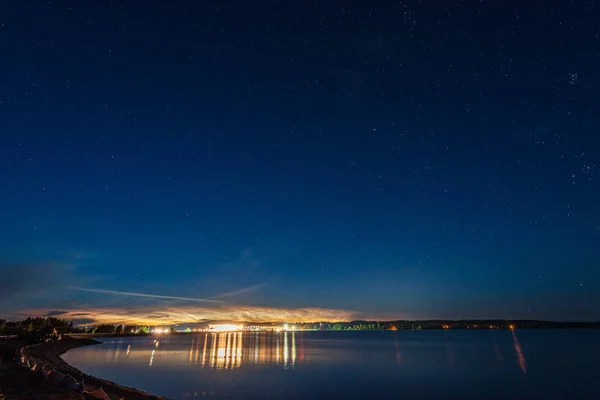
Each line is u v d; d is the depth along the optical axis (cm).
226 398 2967
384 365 5656
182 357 7112
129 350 9156
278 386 3572
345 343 15138
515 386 3666
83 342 11694
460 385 3722
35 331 7550
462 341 16162
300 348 10975
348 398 3059
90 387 2248
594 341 14575
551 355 7512
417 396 3173
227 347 11556
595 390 3444
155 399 2394
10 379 1855
